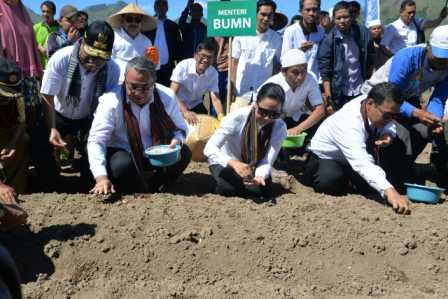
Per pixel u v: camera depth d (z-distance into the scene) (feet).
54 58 15.62
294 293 11.47
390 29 25.49
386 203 15.21
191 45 27.96
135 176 15.31
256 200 15.31
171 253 12.32
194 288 11.50
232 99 23.47
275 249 12.51
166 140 15.42
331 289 11.82
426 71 16.80
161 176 16.16
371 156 14.75
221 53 27.61
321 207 14.57
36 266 11.89
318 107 19.10
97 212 13.51
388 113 14.16
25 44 17.02
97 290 11.33
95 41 14.53
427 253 12.63
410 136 17.92
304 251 12.53
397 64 16.78
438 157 18.21
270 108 14.44
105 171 14.07
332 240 12.76
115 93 14.76
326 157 16.57
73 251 12.19
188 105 22.16
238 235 12.80
